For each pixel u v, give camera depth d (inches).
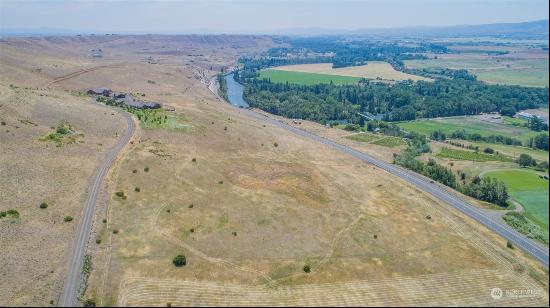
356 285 4057.6
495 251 4694.9
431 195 6289.4
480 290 4023.1
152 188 5679.1
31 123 6943.9
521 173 7190.0
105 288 3821.4
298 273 4202.8
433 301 3855.8
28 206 4923.7
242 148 7583.7
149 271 4084.6
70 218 4800.7
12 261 4094.5
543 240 5014.8
